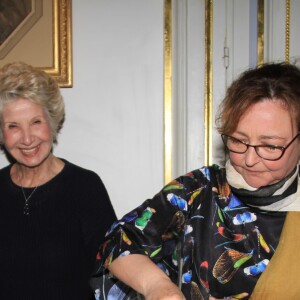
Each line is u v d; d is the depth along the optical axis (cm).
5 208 157
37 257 151
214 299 99
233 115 88
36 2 184
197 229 102
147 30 184
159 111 185
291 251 96
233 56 188
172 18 184
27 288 150
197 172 107
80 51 185
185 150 189
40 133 152
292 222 96
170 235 103
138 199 188
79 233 155
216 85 188
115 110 187
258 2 186
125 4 184
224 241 100
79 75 186
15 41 185
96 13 184
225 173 104
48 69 184
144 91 185
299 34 184
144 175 188
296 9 185
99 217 156
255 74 91
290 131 87
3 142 156
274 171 90
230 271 99
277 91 86
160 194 104
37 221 154
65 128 188
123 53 185
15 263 151
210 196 103
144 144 187
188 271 102
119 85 186
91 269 154
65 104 187
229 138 92
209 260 100
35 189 157
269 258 97
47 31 184
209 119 188
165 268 106
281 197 94
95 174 165
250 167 90
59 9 183
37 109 150
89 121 187
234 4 187
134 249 96
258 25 187
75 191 158
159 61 184
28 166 155
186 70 188
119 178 188
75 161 189
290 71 90
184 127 189
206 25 187
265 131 86
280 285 95
